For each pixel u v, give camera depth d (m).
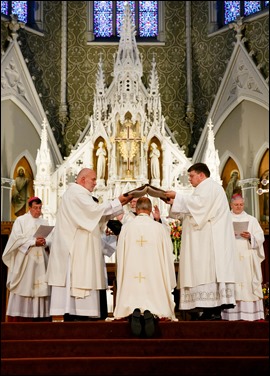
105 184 17.48
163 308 8.27
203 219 8.66
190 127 20.47
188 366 6.86
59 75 20.81
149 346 7.32
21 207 18.89
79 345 7.31
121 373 6.84
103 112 18.03
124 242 8.48
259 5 20.22
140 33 21.55
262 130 18.67
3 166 18.48
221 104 19.78
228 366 6.86
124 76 17.75
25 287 10.28
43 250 10.48
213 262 8.55
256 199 18.56
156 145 17.61
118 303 8.30
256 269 10.19
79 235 8.86
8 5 20.33
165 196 8.85
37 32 20.44
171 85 20.89
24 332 7.75
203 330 7.83
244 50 19.39
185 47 21.08
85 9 21.38
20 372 6.81
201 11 21.08
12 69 19.17
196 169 8.93
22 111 19.30
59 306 8.72
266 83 18.70
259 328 7.84
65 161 17.59
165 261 8.47
